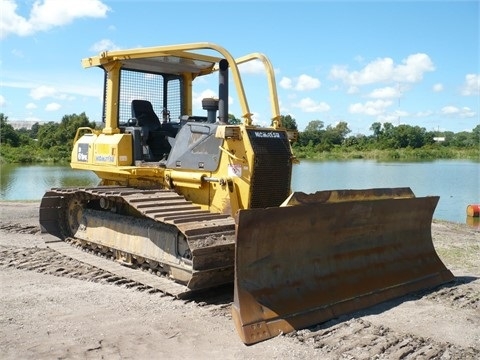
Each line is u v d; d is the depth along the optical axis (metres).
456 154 60.94
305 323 5.69
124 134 8.28
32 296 6.59
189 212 6.73
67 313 5.97
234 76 6.93
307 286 6.09
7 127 48.72
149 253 7.33
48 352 4.91
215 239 6.15
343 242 6.69
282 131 7.23
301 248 6.20
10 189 21.77
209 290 6.99
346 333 5.51
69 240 9.38
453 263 9.12
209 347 5.11
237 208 6.88
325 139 64.75
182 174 7.44
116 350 4.98
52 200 9.52
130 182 8.55
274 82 7.32
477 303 6.68
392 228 7.34
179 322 5.74
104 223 8.41
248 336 5.24
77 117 45.81
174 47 7.45
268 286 5.76
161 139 8.52
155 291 6.79
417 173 33.25
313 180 27.33
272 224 5.82
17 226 11.96
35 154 42.47
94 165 8.67
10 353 4.88
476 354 5.09
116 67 8.48
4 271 7.87
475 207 16.44
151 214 6.52
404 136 65.88
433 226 13.66
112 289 6.91
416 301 6.71
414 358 4.96
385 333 5.52
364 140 67.06
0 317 5.82
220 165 7.07
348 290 6.40
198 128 7.48
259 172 6.77
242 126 6.81
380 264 7.01
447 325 5.87
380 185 24.86
